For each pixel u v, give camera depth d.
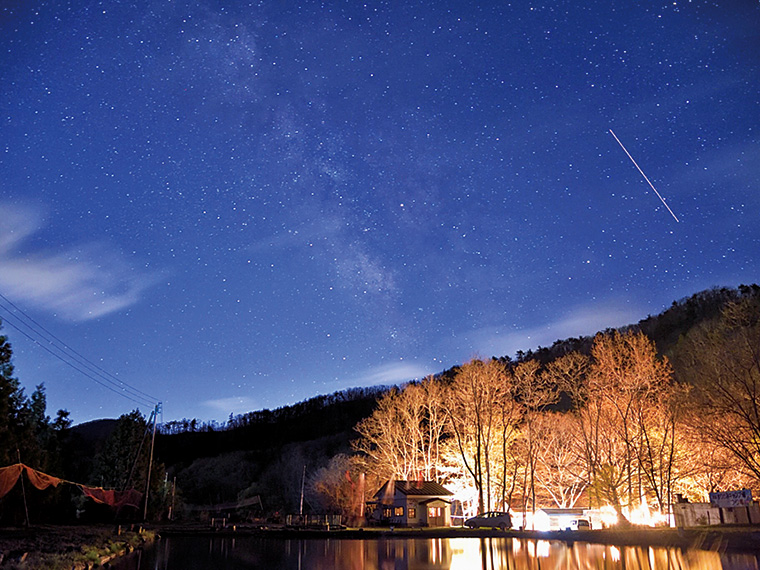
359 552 30.38
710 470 43.09
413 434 63.53
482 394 57.94
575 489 57.44
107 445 71.31
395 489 59.56
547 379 57.47
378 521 61.28
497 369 59.19
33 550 23.70
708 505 35.56
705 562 21.56
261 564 24.53
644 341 49.84
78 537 33.53
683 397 42.59
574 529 42.44
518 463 59.00
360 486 72.50
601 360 50.44
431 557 27.02
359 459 68.25
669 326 92.69
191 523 69.56
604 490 44.16
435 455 65.75
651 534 32.34
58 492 51.69
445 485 63.53
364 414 142.25
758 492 41.12
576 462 55.31
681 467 45.97
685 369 50.12
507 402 57.94
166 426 173.75
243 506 98.69
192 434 170.00
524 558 25.61
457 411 61.28
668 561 22.36
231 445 155.38
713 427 39.50
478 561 24.80
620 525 41.19
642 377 47.94
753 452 38.12
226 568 22.84
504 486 54.50
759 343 38.75
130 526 51.62
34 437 44.91
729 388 38.78
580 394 53.69
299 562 25.27
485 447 55.84
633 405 48.16
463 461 59.97
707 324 58.44
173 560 26.38
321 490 79.38
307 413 162.25
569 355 62.06
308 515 72.06
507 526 48.19
